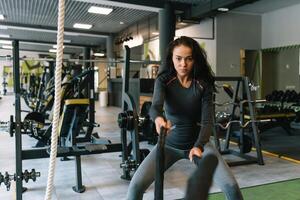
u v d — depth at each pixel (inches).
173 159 73.8
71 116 140.8
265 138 246.1
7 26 434.0
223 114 193.2
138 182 68.1
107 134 257.8
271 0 313.9
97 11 350.3
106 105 522.0
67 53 811.4
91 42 625.6
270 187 131.7
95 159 179.0
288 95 308.5
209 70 70.9
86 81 179.8
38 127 170.7
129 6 298.4
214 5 278.2
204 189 55.6
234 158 181.5
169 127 56.0
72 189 129.7
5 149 197.0
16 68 120.6
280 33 350.0
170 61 70.2
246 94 177.9
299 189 129.1
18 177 112.4
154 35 422.6
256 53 375.6
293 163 171.3
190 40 66.5
